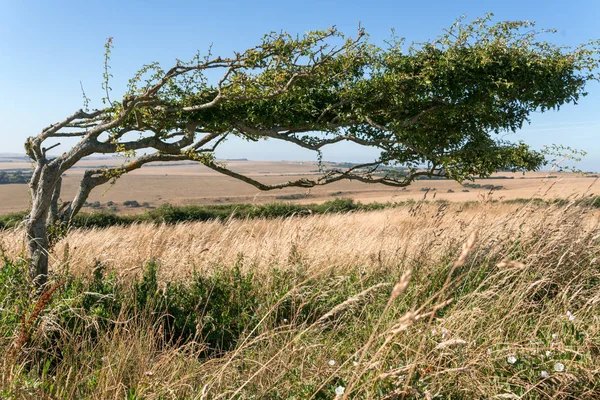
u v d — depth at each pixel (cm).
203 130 575
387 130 609
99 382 304
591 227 566
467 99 616
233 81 491
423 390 273
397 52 620
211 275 558
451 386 301
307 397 288
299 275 545
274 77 488
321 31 484
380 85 588
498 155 641
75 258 583
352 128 645
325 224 918
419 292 462
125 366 321
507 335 364
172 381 310
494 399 280
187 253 637
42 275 464
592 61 614
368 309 455
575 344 345
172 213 1884
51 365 367
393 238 709
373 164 673
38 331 343
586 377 303
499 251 535
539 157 666
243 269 612
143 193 9138
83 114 530
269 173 15800
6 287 410
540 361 322
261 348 376
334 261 609
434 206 702
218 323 468
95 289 456
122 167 579
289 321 462
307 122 605
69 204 561
